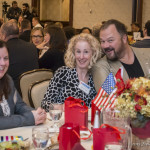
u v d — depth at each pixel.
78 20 11.28
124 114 1.42
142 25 9.62
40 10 15.01
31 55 3.89
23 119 1.85
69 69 2.44
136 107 1.39
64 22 13.75
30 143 1.57
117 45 2.37
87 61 2.39
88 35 2.43
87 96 2.40
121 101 1.43
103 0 10.46
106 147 1.25
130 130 1.36
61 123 1.85
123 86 1.51
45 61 3.95
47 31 4.02
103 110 1.46
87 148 1.51
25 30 6.12
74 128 1.38
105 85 1.83
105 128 1.34
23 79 3.05
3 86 2.02
